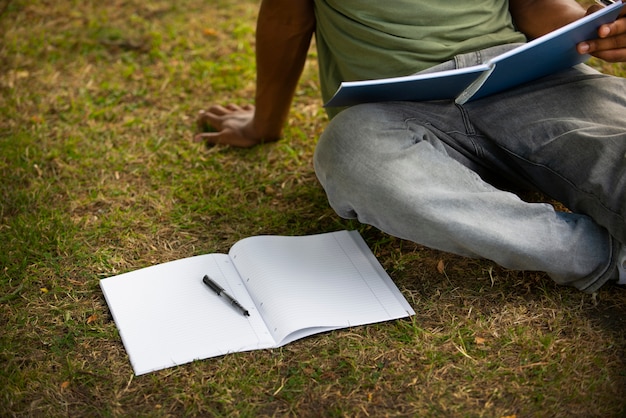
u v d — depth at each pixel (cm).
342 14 197
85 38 312
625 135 176
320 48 212
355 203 183
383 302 187
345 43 198
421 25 192
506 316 184
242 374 171
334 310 183
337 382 169
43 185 234
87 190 233
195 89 284
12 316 188
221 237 213
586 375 167
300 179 236
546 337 176
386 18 191
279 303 182
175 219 220
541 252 177
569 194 187
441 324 182
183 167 243
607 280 190
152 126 263
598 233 183
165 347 175
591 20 168
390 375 170
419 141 185
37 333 183
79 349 178
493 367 171
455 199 174
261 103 238
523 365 171
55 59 300
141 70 295
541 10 207
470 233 173
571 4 204
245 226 217
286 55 221
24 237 212
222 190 233
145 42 310
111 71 294
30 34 315
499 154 199
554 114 191
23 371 173
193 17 328
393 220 179
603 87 193
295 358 175
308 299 184
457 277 195
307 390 167
